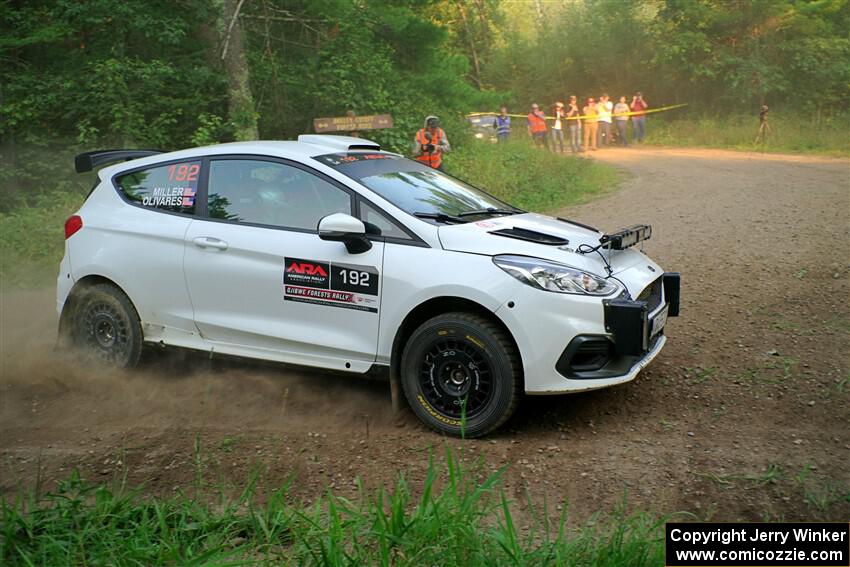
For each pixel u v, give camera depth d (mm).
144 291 5465
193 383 5473
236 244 5125
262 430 4664
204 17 15102
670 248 9242
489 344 4320
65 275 5797
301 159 5137
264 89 17109
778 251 8688
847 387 4898
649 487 3750
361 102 17781
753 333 6062
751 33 33031
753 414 4602
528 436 4449
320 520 3365
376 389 5285
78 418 4949
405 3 19672
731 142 28453
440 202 5109
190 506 3479
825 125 27578
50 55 15195
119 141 14438
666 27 35344
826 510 3486
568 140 32750
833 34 32219
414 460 4160
